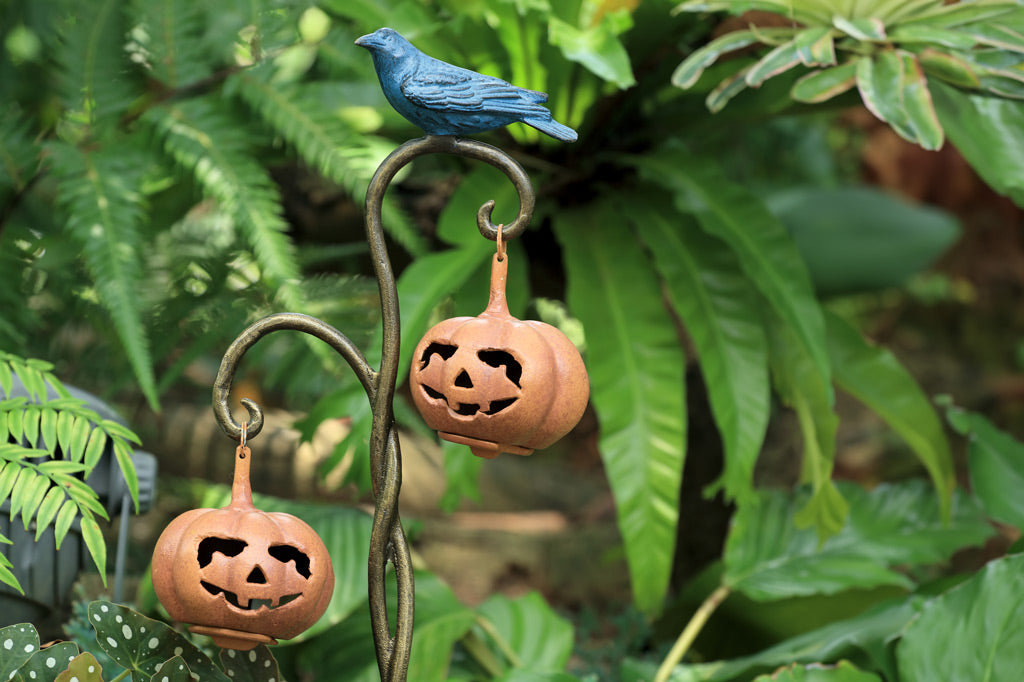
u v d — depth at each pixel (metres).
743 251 2.60
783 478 4.58
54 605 2.32
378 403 2.07
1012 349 9.63
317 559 2.05
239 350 2.06
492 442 2.05
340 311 3.26
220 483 3.98
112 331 3.01
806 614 2.73
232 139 2.68
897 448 6.93
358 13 2.65
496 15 2.58
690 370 3.67
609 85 2.69
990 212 10.08
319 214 3.53
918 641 2.38
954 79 2.43
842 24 2.42
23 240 2.70
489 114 2.05
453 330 2.05
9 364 2.28
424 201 3.42
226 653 2.15
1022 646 2.30
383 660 2.08
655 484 2.56
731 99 2.76
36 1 2.98
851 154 8.76
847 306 10.18
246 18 2.72
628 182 2.98
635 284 2.69
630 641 3.09
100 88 2.73
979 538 2.73
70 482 2.18
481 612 2.66
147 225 2.91
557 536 4.19
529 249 3.25
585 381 2.08
